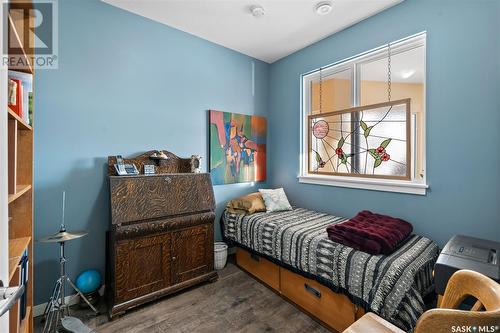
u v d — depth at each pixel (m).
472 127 1.79
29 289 1.43
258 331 1.76
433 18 1.97
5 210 0.82
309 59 3.03
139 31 2.42
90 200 2.17
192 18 2.46
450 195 1.91
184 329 1.77
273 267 2.32
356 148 2.59
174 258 2.18
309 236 1.98
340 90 2.82
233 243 2.77
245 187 3.33
